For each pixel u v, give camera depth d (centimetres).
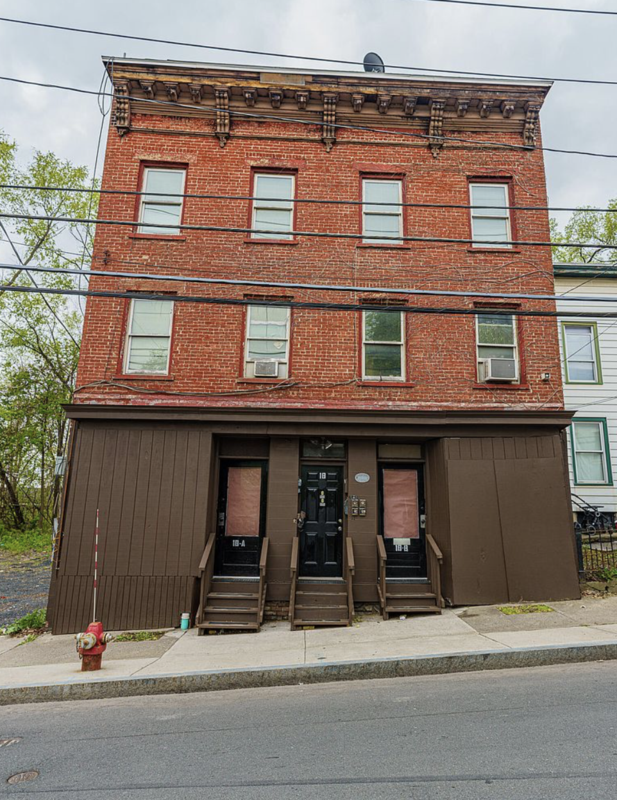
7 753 447
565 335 1404
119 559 896
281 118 1081
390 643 720
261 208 1068
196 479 929
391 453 1015
